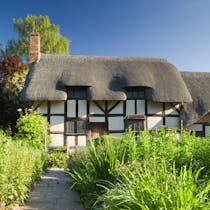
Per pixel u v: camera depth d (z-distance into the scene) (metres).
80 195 5.59
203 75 22.17
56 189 6.67
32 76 18.81
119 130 18.53
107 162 4.93
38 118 15.78
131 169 4.30
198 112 19.41
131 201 2.90
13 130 18.84
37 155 7.96
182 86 19.48
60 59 20.47
